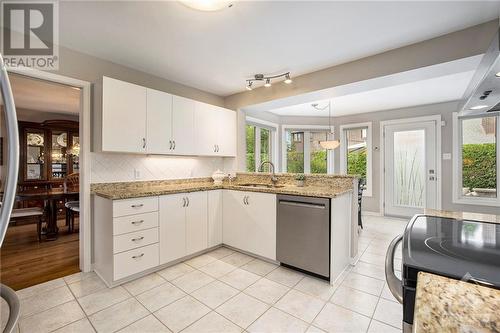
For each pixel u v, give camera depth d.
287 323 1.71
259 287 2.19
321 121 5.75
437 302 0.53
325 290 2.14
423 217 1.40
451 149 4.37
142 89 2.62
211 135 3.40
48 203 3.78
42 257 2.92
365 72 2.54
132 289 2.15
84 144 2.48
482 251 0.88
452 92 3.82
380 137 5.15
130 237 2.27
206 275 2.42
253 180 3.52
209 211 3.02
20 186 4.64
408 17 1.85
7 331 0.57
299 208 2.43
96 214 2.46
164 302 1.95
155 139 2.73
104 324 1.69
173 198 2.63
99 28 2.02
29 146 4.86
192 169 3.52
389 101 4.36
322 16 1.84
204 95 3.67
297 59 2.59
